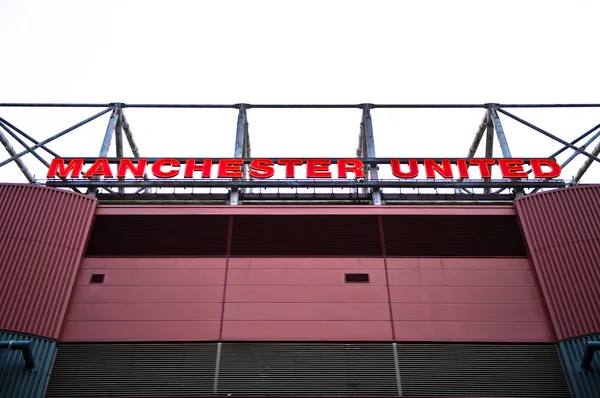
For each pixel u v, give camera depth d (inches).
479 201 984.3
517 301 789.9
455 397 698.8
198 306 778.8
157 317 767.1
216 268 821.9
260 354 735.1
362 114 1160.8
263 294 792.3
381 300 786.8
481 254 845.2
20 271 782.5
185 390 705.0
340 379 713.6
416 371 721.0
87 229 860.0
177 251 843.4
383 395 700.7
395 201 988.6
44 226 837.8
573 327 745.0
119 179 978.1
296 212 890.1
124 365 725.3
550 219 859.4
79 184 962.7
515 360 733.9
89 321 764.0
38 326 741.3
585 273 785.6
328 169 1002.7
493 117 1130.7
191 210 892.0
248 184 974.4
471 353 738.2
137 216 886.4
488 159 1013.2
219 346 741.9
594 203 856.9
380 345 744.3
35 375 703.7
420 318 768.9
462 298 791.1
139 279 808.3
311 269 821.9
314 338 748.6
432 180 986.7
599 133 1085.8
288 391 703.7
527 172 985.5
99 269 821.2
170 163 1010.7
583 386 698.2
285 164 1014.4
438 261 834.2
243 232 867.4
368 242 857.5
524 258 841.5
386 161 1026.7
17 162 1080.2
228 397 695.7
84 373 718.5
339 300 786.2
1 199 853.2
